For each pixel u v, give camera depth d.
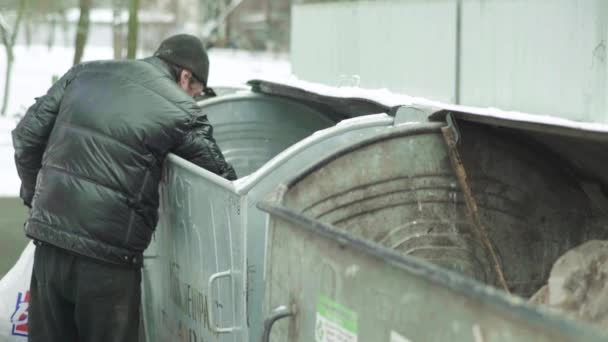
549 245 4.78
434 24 18.45
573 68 14.93
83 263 4.95
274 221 3.81
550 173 4.80
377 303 3.05
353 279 3.19
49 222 4.98
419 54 18.92
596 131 3.81
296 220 3.51
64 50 35.59
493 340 2.56
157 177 5.07
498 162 4.74
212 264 4.70
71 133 5.03
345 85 6.35
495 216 4.74
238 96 6.61
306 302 3.53
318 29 22.47
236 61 31.61
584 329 2.23
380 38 20.14
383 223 4.53
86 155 4.95
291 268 3.65
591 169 4.64
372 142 4.47
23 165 5.50
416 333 2.86
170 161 5.06
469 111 4.58
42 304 5.24
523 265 4.76
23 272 5.84
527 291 4.75
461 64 17.70
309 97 5.84
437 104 4.96
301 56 23.20
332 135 4.62
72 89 5.20
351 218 4.44
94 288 4.96
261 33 39.41
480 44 17.17
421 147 4.59
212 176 4.55
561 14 15.09
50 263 5.05
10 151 13.70
